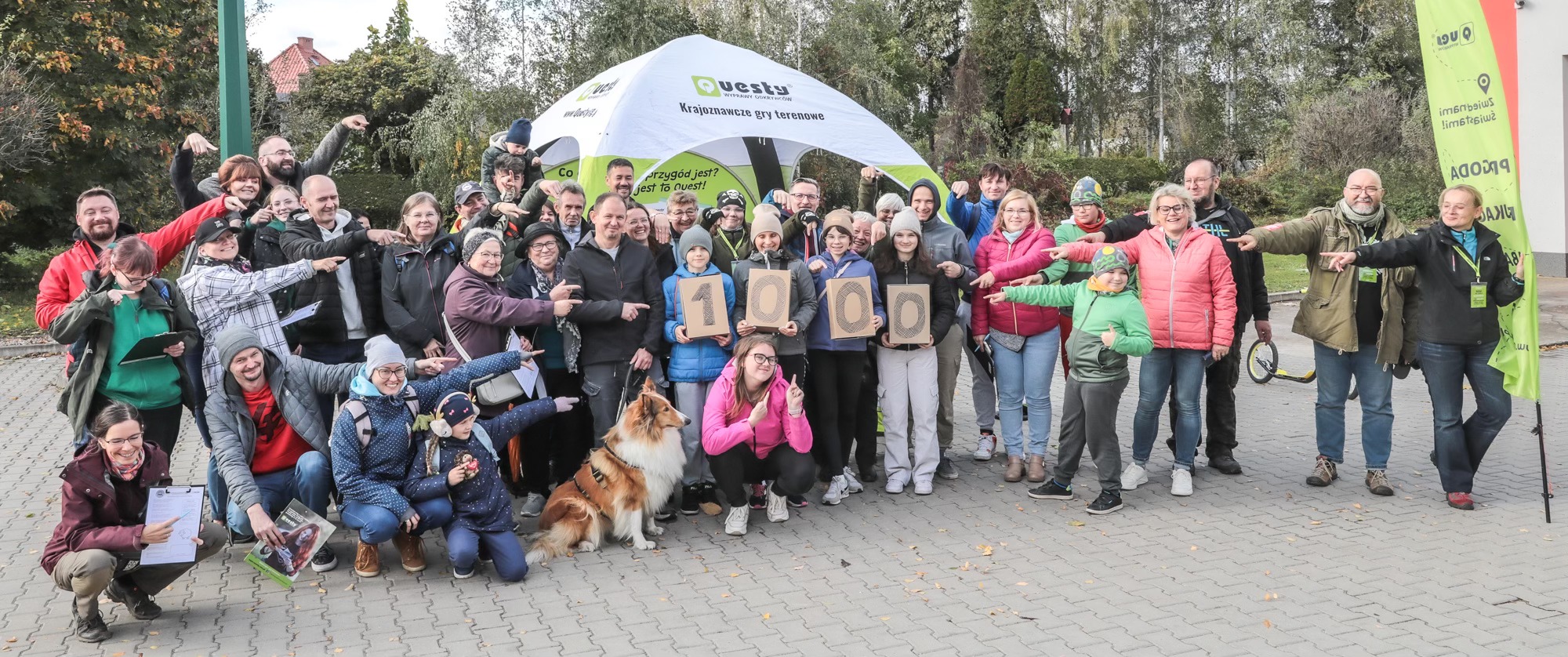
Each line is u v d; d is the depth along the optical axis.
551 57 22.86
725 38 24.94
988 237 7.29
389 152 33.97
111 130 18.36
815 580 5.34
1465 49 6.23
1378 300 6.60
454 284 5.93
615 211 6.20
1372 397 6.69
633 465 5.81
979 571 5.45
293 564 5.04
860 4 33.16
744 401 6.02
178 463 7.82
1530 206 18.83
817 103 10.60
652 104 9.62
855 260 6.64
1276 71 40.28
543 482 6.49
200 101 22.53
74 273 5.79
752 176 12.10
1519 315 6.13
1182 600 5.00
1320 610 4.84
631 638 4.62
